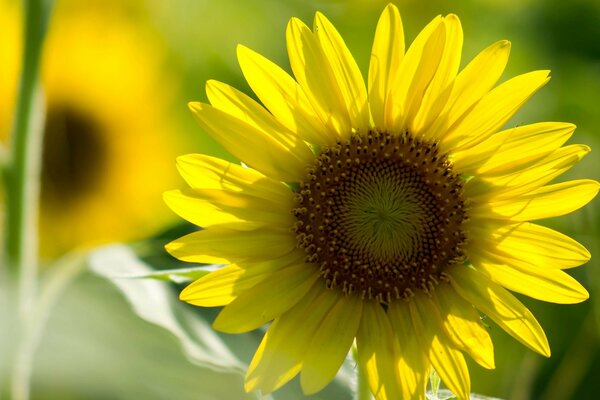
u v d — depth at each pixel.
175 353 0.73
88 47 1.15
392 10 0.84
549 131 0.84
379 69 0.84
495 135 0.85
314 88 0.84
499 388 1.08
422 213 0.86
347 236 0.86
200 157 0.84
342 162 0.86
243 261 0.84
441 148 0.86
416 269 0.86
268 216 0.85
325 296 0.86
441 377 0.84
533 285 0.85
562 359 1.07
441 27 0.83
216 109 0.84
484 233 0.86
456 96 0.84
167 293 0.85
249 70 0.84
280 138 0.85
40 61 0.90
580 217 1.10
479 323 0.85
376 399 0.83
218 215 0.84
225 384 0.71
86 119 1.15
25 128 0.90
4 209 0.90
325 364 0.84
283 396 0.85
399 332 0.85
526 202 0.85
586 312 1.07
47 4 0.90
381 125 0.86
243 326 0.83
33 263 0.90
